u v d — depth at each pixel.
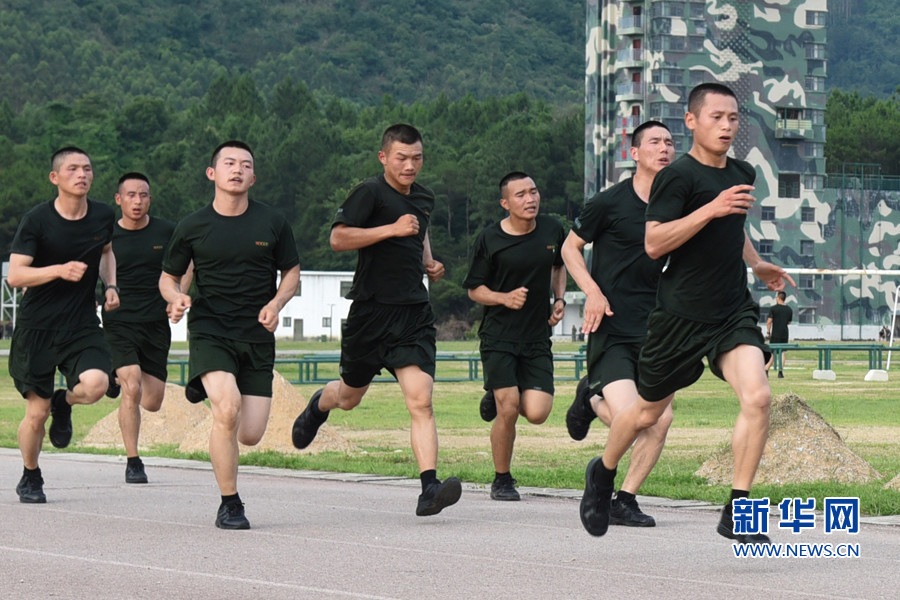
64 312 12.42
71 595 7.77
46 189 155.75
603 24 115.56
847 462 13.55
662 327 8.77
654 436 10.76
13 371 12.47
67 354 12.41
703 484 13.79
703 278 8.59
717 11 113.38
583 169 158.50
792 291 117.19
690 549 9.52
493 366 12.67
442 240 154.62
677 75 112.12
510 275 12.59
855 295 119.50
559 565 8.77
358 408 30.05
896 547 9.59
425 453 10.97
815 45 116.81
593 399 11.57
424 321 11.41
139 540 10.01
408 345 11.29
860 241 120.00
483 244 12.63
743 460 8.38
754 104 115.06
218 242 10.63
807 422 13.88
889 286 120.75
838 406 28.83
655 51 111.94
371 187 11.28
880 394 33.75
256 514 11.63
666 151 11.02
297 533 10.39
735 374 8.49
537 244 12.59
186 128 196.25
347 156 170.75
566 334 127.88
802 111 117.19
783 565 8.78
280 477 15.06
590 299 10.83
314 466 16.08
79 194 12.26
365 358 11.51
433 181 158.12
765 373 8.45
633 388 10.85
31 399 12.45
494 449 12.87
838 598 7.56
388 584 8.06
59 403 12.80
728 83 113.94
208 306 10.70
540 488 13.70
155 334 14.88
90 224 12.41
